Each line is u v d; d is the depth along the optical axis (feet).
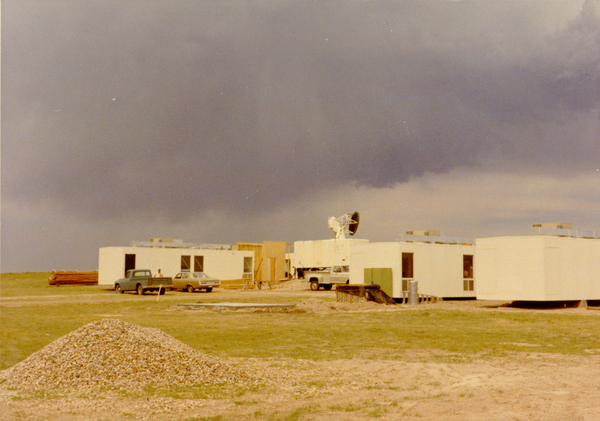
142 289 114.01
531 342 45.19
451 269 100.78
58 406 23.53
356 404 24.03
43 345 42.52
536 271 79.77
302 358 37.14
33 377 27.53
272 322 61.67
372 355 38.58
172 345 31.81
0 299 100.78
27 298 103.55
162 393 26.02
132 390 26.37
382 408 23.08
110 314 71.00
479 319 64.75
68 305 85.97
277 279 166.61
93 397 25.02
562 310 77.46
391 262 95.45
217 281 127.03
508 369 32.63
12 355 37.93
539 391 25.75
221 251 147.02
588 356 37.63
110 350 29.68
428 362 35.65
